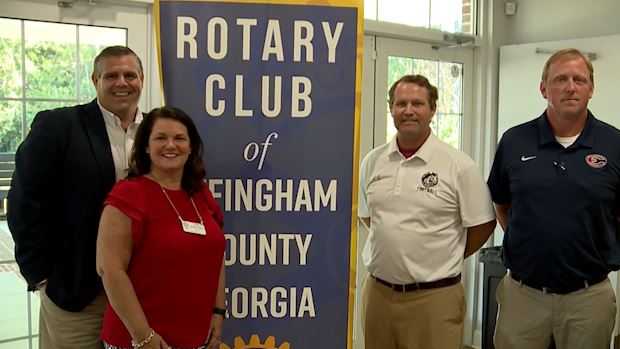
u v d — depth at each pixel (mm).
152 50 2896
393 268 2336
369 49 3738
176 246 1680
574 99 2162
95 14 2742
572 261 2217
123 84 1936
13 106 2605
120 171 1956
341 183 1951
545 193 2230
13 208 1906
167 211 1717
